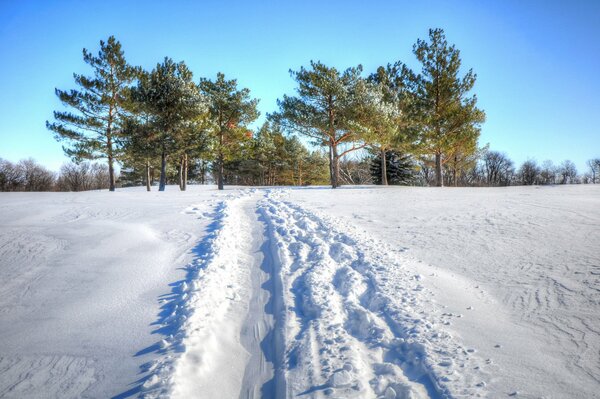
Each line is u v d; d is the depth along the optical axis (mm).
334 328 4031
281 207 11852
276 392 3104
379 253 6668
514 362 3246
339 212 11375
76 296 4930
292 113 25578
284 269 5949
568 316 4020
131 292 5070
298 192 18453
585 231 7527
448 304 4562
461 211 11078
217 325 4188
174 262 6262
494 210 10992
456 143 27578
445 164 39312
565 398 2738
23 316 4383
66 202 13133
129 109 26656
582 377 2982
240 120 31859
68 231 8164
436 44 26906
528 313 4188
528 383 2939
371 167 41656
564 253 6129
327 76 24969
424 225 9133
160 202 13062
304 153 53812
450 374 3100
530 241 7039
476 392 2855
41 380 3182
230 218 9500
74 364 3422
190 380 3178
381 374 3262
